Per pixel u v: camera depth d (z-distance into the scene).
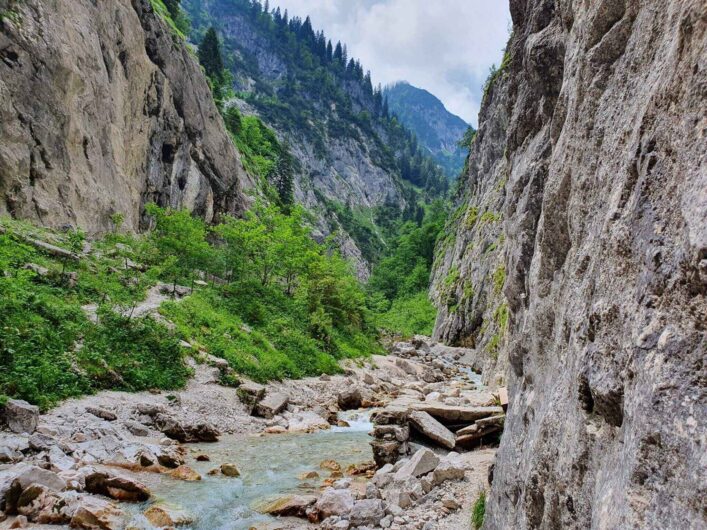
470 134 81.44
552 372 4.48
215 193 46.72
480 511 7.09
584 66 4.62
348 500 8.02
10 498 6.88
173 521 7.21
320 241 77.94
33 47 23.20
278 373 19.73
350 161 165.50
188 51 46.38
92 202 26.88
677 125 2.72
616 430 2.94
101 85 28.89
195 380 16.02
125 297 18.34
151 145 35.97
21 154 22.11
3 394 10.30
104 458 9.55
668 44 3.11
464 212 62.06
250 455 11.55
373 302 68.44
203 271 31.66
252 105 149.50
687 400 2.20
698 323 2.28
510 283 7.09
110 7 31.00
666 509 2.14
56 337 13.46
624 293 3.03
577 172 4.55
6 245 17.73
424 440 12.83
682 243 2.44
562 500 3.46
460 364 34.41
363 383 23.33
